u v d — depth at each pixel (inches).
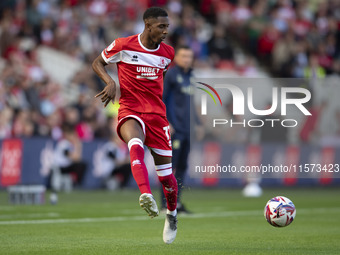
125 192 2140.7
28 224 1072.8
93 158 2209.6
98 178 2220.7
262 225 1127.0
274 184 2500.0
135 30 2898.6
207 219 1242.6
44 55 2640.3
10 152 2064.5
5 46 2561.5
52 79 2630.4
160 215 1301.7
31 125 2204.7
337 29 3543.3
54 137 2260.1
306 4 3545.8
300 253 740.7
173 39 2896.2
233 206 1627.7
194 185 2338.8
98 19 2800.2
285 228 1078.4
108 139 2331.4
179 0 3152.1
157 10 785.6
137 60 792.3
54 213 1315.2
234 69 3021.7
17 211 1353.3
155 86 796.6
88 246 787.4
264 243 848.3
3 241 831.1
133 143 748.0
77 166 2175.2
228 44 3142.2
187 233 979.3
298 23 3415.4
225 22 3309.5
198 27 3137.3
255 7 3395.7
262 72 3191.4
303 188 2564.0
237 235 953.5
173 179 783.7
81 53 2719.0
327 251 765.3
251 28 3304.6
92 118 2343.8
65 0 2834.6
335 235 964.0
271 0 3452.3
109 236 915.4
